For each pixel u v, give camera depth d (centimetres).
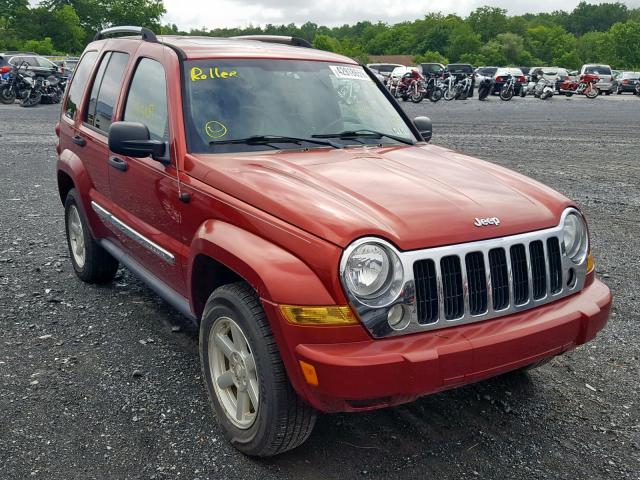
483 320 314
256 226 318
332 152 402
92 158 513
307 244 294
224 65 431
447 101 3281
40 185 1030
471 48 13600
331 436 355
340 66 484
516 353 307
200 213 361
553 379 428
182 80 413
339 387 279
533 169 1217
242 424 334
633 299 573
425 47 14525
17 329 482
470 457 339
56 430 352
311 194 321
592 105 3106
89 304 534
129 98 471
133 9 11444
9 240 716
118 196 472
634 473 329
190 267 359
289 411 308
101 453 333
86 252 555
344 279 283
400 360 280
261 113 417
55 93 2492
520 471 329
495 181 372
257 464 328
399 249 292
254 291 318
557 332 322
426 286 299
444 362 287
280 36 558
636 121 2242
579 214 364
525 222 332
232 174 351
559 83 4197
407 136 470
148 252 436
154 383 407
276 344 304
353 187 334
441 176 368
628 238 775
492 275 317
